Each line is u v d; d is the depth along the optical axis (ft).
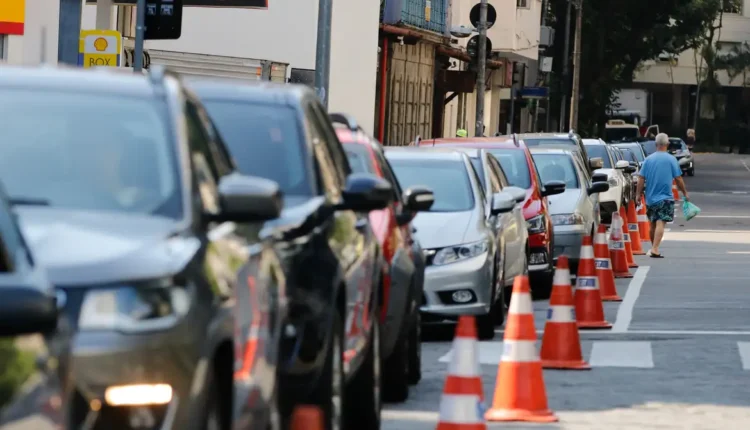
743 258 224.33
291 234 59.21
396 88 375.25
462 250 119.96
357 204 68.18
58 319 34.42
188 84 71.10
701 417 85.66
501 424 81.30
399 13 349.82
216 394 43.32
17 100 49.11
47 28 177.06
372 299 74.38
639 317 139.64
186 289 41.55
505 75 525.75
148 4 132.46
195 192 47.06
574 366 104.22
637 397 92.48
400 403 89.25
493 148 167.84
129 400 38.60
